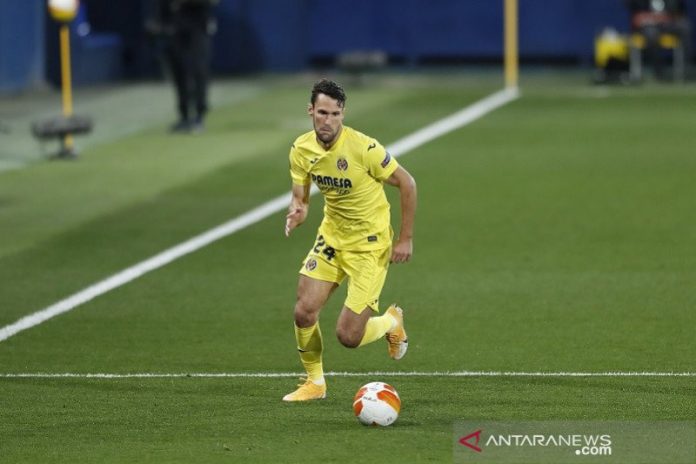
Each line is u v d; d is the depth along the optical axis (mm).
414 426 30453
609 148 75125
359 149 31469
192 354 38406
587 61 110438
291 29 111500
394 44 112750
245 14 111125
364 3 112438
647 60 108812
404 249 32406
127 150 76875
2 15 98375
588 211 59156
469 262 50188
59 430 30578
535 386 34281
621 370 36031
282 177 67875
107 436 30016
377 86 103500
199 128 82750
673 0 101062
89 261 51031
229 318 42625
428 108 91188
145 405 32781
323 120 31031
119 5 110875
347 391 33938
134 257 51594
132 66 111375
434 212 59469
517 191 63812
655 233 54594
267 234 55344
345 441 29250
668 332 40188
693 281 46594
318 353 32969
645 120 84438
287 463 27781
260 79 108562
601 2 109688
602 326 41000
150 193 64312
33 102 96375
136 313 43375
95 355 38406
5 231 56469
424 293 45656
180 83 82188
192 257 51438
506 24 111375
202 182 66875
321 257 32406
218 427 30578
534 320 41906
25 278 48406
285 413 31766
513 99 94875
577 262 49875
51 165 72562
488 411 31734
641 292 45219
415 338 40000
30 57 101500
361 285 32125
